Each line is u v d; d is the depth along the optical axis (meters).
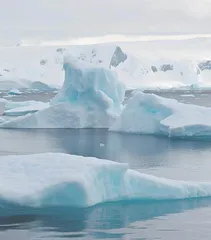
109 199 27.77
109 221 25.34
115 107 70.38
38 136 61.16
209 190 29.83
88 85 67.38
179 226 24.92
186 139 57.84
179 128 57.34
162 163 43.72
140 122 62.75
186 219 25.92
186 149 51.31
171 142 55.91
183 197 29.14
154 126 61.72
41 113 68.62
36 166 27.44
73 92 68.69
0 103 133.62
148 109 62.50
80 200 26.19
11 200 25.23
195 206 27.97
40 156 29.00
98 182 27.30
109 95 70.06
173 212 26.89
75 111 67.69
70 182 25.81
